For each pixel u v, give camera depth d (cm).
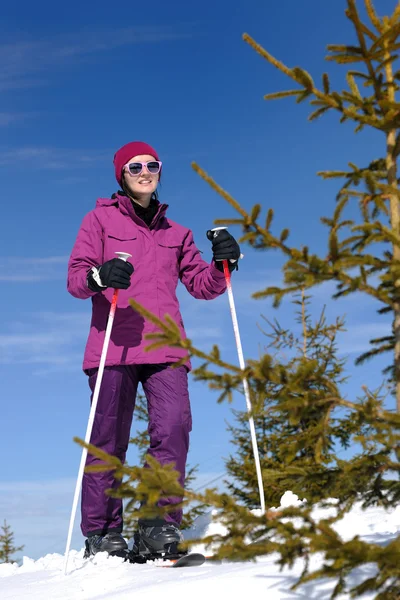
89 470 191
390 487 209
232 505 186
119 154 414
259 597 207
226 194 196
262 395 200
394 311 214
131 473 191
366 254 203
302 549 178
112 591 270
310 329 820
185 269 426
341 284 202
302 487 219
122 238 399
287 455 209
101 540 376
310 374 200
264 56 221
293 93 226
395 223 222
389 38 223
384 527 322
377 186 212
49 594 292
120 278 357
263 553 178
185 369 393
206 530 432
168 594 230
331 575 170
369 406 197
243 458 757
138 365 390
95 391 366
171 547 353
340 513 210
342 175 221
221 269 401
